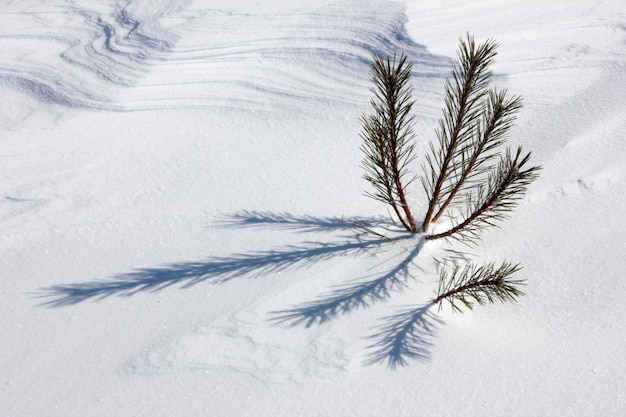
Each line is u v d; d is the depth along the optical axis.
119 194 3.93
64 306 3.16
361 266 3.32
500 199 3.18
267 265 3.35
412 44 5.13
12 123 4.71
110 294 3.22
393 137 3.10
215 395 2.71
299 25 5.57
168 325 3.03
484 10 5.68
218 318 3.05
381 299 3.13
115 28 5.86
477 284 2.90
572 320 3.01
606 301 3.10
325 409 2.64
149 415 2.65
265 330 2.98
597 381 2.70
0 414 2.66
